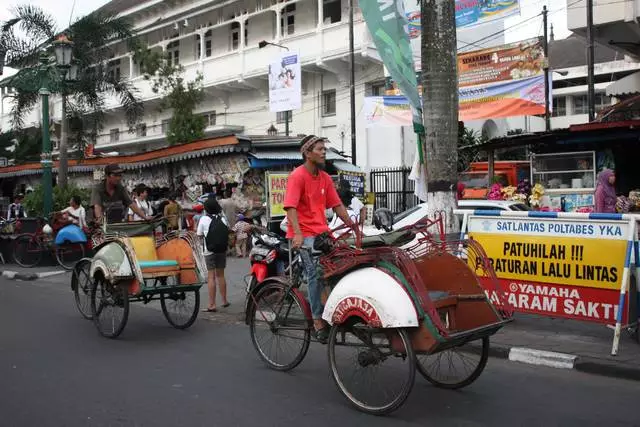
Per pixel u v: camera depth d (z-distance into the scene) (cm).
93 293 758
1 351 668
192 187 1806
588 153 1314
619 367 556
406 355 455
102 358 638
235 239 1549
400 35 783
